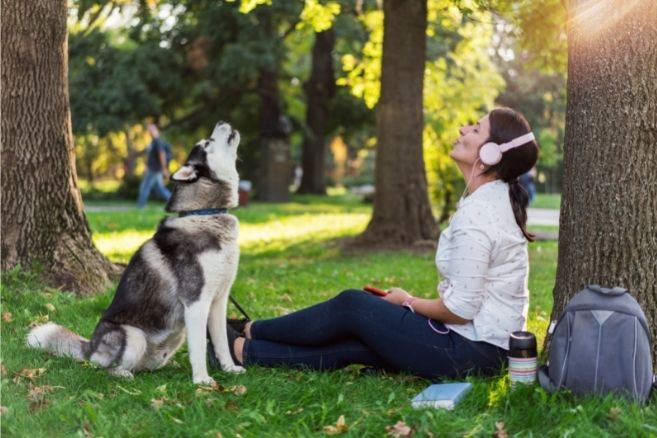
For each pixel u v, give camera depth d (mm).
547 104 31047
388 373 4391
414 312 4145
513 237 3979
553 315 4457
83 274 6891
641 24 4082
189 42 27250
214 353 4570
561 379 3674
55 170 6891
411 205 12109
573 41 4297
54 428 3545
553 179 46719
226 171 4492
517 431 3477
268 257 11031
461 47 16453
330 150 62094
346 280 8750
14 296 6234
